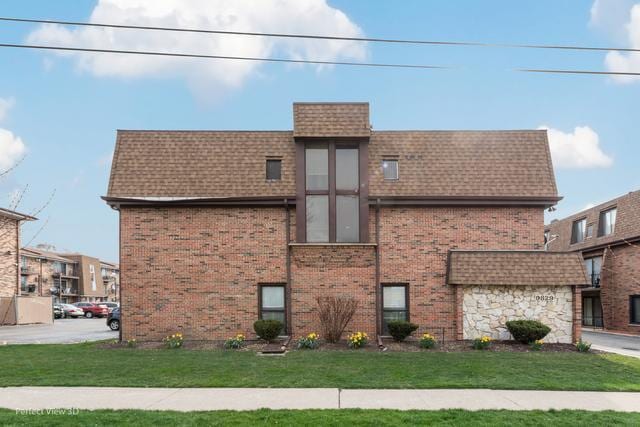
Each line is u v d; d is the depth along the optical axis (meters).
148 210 18.00
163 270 17.81
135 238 17.91
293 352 14.83
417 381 10.69
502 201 17.88
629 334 27.66
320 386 10.26
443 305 17.64
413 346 15.95
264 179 18.17
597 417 8.04
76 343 18.55
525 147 18.92
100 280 77.00
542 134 19.20
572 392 9.98
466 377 11.14
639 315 28.19
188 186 17.97
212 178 18.14
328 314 16.62
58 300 63.75
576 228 37.47
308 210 18.12
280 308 17.81
